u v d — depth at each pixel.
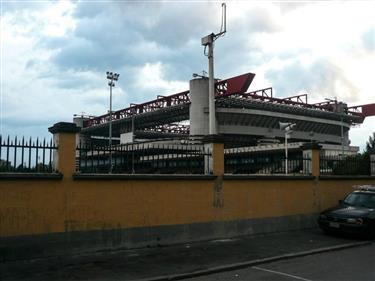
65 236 9.88
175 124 118.12
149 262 9.55
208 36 52.72
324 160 16.69
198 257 10.19
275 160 15.16
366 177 18.11
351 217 13.40
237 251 11.02
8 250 9.14
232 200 13.16
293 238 13.30
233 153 14.29
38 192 9.56
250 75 83.50
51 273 8.34
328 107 119.44
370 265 9.75
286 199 14.84
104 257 9.90
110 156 10.89
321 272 9.01
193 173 12.54
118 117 109.56
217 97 88.19
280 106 100.88
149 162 11.59
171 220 11.70
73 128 10.09
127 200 10.91
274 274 8.84
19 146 9.44
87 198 10.25
